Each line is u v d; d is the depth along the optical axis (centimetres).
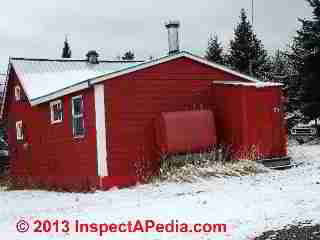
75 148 1794
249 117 1683
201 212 988
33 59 2497
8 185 2236
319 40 3134
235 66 4456
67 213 1133
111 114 1639
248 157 1644
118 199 1321
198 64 1827
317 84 3145
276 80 4284
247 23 4481
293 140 3294
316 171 1487
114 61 2661
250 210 966
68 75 2342
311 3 3209
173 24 1919
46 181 2092
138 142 1680
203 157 1647
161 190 1405
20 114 2447
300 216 884
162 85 1742
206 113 1702
